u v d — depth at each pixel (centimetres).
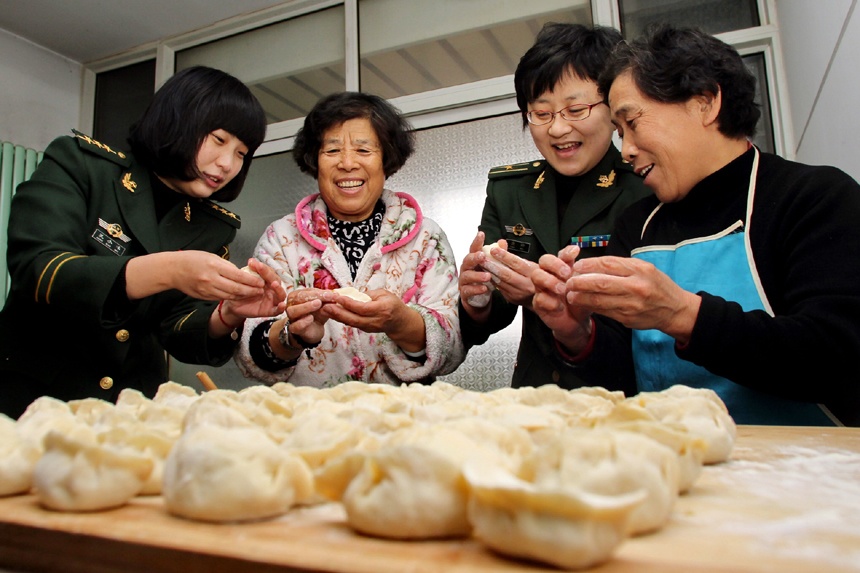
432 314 159
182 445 59
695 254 120
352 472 56
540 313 123
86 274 118
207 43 384
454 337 161
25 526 55
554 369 160
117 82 412
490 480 46
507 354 273
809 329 93
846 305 93
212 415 80
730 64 112
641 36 122
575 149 158
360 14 343
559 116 154
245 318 148
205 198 160
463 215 301
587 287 98
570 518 40
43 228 129
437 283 175
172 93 142
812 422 112
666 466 55
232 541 48
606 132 157
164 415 94
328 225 184
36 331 133
